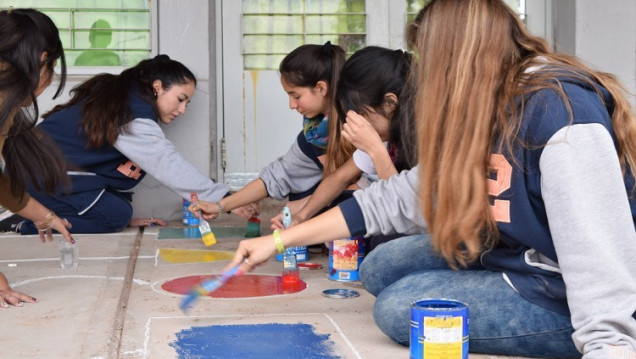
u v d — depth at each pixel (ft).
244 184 17.47
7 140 9.29
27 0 16.52
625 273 5.58
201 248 12.87
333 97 11.79
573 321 5.70
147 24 16.74
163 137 14.25
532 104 6.06
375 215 7.13
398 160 9.93
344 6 17.35
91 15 16.66
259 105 17.43
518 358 6.94
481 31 6.21
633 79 16.74
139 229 15.37
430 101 6.30
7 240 13.66
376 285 8.35
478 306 6.82
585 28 16.80
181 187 13.94
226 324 7.95
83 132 14.39
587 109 5.90
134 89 14.40
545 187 5.90
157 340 7.38
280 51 17.37
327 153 11.81
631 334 5.56
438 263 8.00
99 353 7.05
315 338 7.46
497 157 6.26
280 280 10.23
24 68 8.15
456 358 6.26
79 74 16.51
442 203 6.22
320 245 12.98
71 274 10.59
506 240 6.57
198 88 16.78
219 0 17.19
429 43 6.35
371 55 9.73
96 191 14.57
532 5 17.58
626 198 5.74
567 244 5.71
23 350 7.14
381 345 7.25
